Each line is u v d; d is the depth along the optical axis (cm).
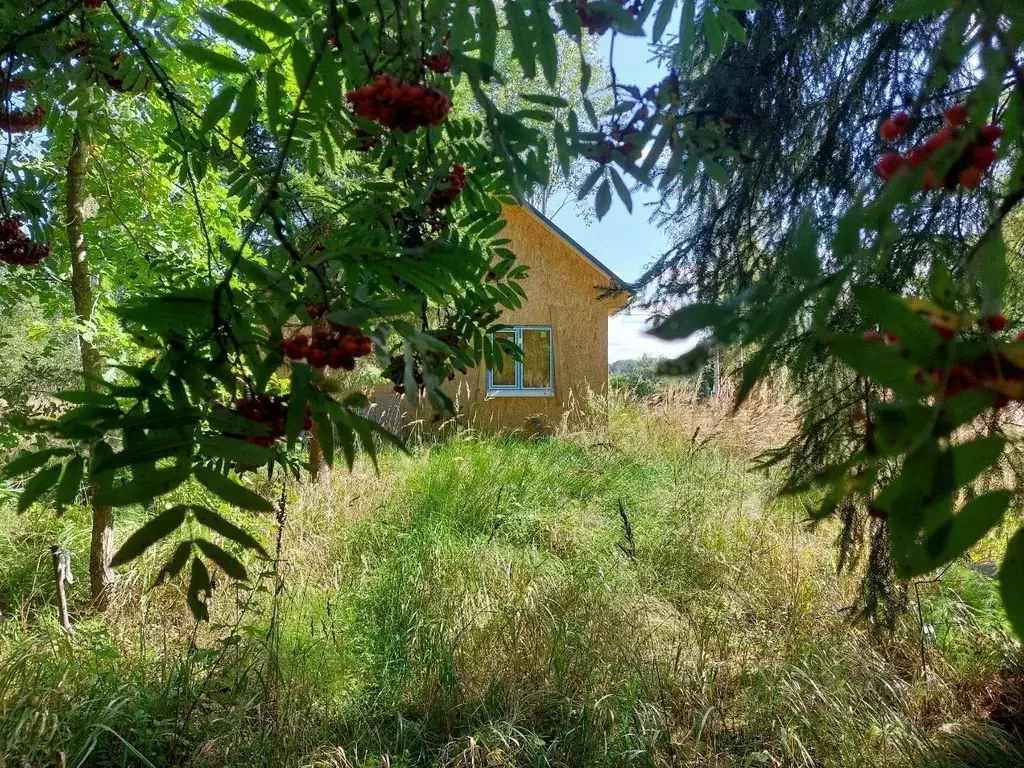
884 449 72
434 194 205
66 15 227
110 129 354
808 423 304
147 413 122
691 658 353
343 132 217
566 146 167
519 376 1039
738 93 331
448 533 495
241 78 292
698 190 378
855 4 314
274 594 368
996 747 287
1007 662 340
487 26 149
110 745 278
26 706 278
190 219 416
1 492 380
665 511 548
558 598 394
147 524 107
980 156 87
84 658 329
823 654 338
